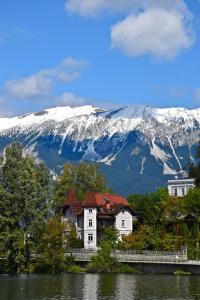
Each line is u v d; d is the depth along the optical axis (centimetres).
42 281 13200
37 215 15862
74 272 16112
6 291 11231
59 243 16325
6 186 16100
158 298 10244
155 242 17562
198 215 19350
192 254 16038
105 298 10262
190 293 10894
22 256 15675
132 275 14912
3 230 15712
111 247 17012
